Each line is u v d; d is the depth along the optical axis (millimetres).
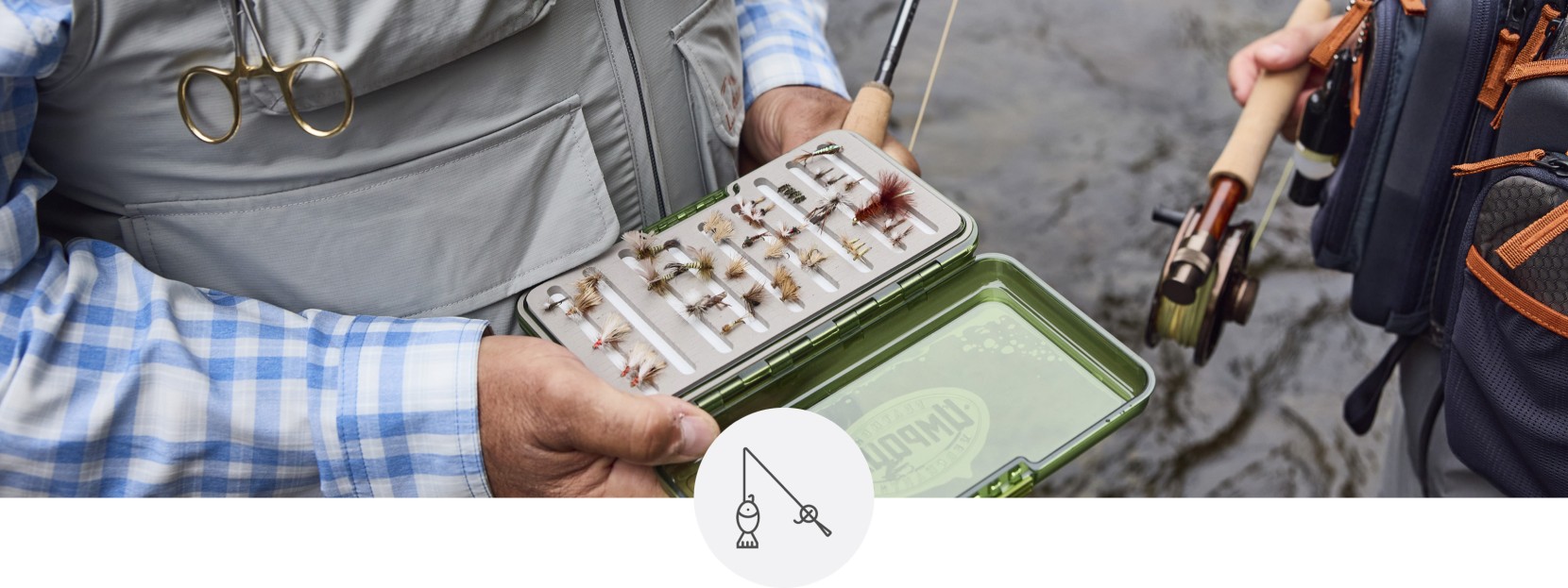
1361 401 1415
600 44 966
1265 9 2590
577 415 801
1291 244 2240
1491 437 1123
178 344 817
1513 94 995
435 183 918
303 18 812
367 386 839
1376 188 1204
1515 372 1041
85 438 776
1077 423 893
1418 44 1109
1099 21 2557
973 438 890
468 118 913
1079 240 2182
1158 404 2027
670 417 794
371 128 878
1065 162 2293
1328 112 1301
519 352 846
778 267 931
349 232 913
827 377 927
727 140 1138
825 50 1300
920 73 2430
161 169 857
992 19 2547
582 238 978
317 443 838
